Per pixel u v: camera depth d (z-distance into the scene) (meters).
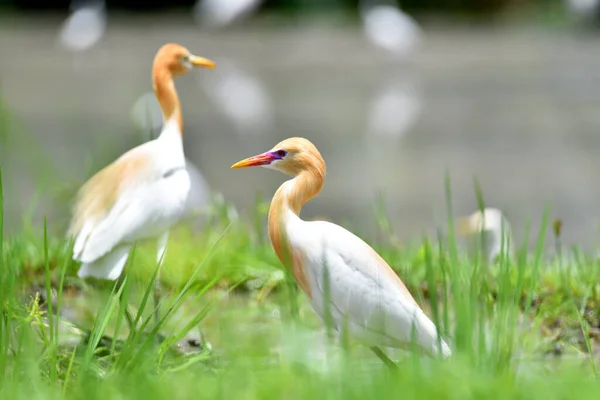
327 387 6.22
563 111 30.33
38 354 7.51
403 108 31.08
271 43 49.12
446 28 55.75
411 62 43.06
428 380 6.30
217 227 13.01
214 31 51.31
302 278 7.78
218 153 23.58
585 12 51.38
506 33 53.28
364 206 18.42
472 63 42.28
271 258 11.19
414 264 10.70
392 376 6.48
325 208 18.20
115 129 25.42
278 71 40.50
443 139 25.98
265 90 35.25
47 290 7.20
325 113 30.17
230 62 42.88
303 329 8.08
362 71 40.66
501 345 7.34
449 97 33.38
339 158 23.36
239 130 27.05
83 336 8.57
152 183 9.49
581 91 34.41
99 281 10.49
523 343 8.71
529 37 51.16
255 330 9.39
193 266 10.59
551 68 40.28
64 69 39.31
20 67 39.69
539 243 8.04
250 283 10.66
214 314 9.88
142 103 23.44
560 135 26.55
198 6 54.75
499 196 19.56
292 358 7.23
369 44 49.03
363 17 51.56
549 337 9.07
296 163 7.86
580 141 25.70
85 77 37.22
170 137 10.14
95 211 9.23
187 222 12.45
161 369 7.42
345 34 53.28
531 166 22.50
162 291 9.94
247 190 19.72
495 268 10.30
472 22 57.66
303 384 6.27
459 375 6.37
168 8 60.09
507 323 8.00
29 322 7.58
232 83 37.03
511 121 28.66
